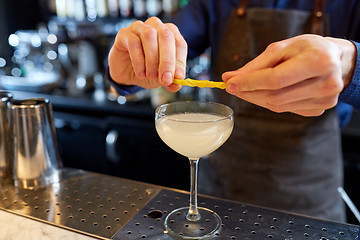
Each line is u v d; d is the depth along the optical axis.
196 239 0.42
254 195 0.84
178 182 1.38
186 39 0.88
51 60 1.70
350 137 1.06
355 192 1.12
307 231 0.44
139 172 1.42
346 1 0.75
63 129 1.51
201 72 1.41
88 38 1.69
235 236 0.43
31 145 0.53
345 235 0.43
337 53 0.37
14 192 0.54
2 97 0.57
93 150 1.49
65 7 1.71
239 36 0.82
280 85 0.36
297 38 0.39
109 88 1.54
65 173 0.60
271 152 0.81
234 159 0.84
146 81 0.60
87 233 0.44
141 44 0.50
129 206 0.50
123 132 1.39
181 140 0.42
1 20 1.83
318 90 0.37
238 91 0.40
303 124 0.77
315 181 0.80
